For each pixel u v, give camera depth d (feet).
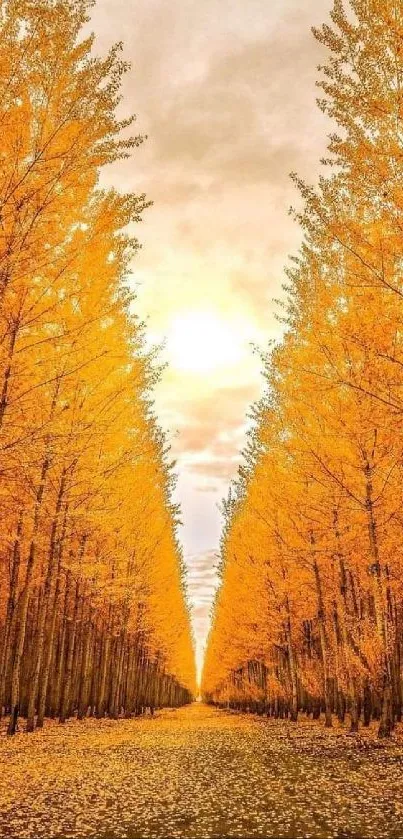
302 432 39.83
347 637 45.06
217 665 144.87
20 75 20.43
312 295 35.78
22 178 20.90
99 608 67.26
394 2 20.90
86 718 63.36
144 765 28.68
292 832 15.94
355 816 17.54
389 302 23.21
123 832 16.06
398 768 24.89
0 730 43.86
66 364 29.58
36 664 43.14
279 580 54.29
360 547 40.98
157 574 77.97
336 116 23.13
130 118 23.30
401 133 22.04
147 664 117.19
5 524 42.88
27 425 24.90
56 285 25.79
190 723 71.00
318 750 32.60
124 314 37.35
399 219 22.31
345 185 23.61
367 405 29.04
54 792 21.63
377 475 35.01
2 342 23.85
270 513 51.55
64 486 39.27
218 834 15.81
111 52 22.59
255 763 29.09
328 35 22.56
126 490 50.08
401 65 21.34
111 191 27.35
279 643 63.16
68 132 22.04
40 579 53.83
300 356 36.65
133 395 44.34
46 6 20.49
